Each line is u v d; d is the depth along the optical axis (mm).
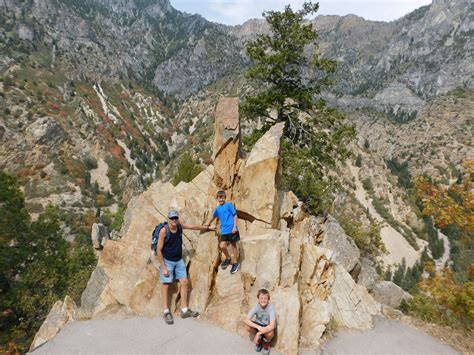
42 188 116562
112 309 7816
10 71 181000
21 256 20891
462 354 8008
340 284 9516
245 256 8625
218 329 7172
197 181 10805
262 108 19969
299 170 18281
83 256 29938
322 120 20109
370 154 169875
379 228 20969
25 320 20297
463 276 10750
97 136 162875
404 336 8531
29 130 133625
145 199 10484
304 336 7562
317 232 14914
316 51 20297
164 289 7371
